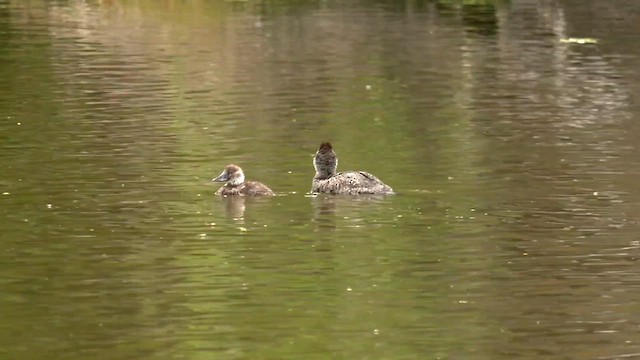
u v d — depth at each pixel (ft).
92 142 97.19
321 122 106.52
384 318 58.54
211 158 92.22
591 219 75.46
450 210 77.51
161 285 63.26
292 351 54.44
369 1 189.57
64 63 135.74
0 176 85.81
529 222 74.74
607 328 57.31
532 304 60.54
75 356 54.03
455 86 125.18
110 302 60.80
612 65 138.41
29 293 62.18
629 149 95.40
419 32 161.38
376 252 68.74
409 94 120.57
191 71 132.05
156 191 82.33
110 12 176.24
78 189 82.53
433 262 67.05
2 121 105.40
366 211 77.15
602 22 169.58
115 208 77.71
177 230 72.90
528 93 121.60
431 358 53.67
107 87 122.11
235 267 66.08
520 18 173.27
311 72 132.46
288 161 91.61
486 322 58.08
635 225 73.92
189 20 170.09
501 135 101.24
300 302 60.75
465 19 172.76
